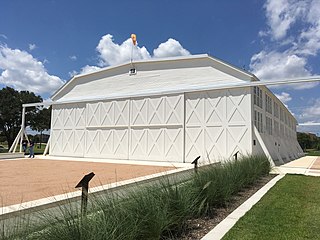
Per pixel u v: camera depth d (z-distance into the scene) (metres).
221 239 3.91
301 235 4.07
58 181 8.47
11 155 20.66
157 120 17.73
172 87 18.03
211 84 16.73
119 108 19.48
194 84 17.30
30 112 42.88
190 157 16.33
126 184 5.72
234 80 16.06
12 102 40.84
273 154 19.16
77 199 4.51
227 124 15.48
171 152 16.98
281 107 25.48
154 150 17.61
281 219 4.85
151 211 3.76
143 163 15.92
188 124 16.67
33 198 5.86
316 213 5.25
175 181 5.92
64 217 3.13
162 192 4.45
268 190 7.63
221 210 5.54
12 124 41.88
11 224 3.36
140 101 18.59
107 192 4.43
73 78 22.42
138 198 3.96
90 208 3.66
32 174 10.37
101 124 20.19
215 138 15.74
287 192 7.33
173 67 18.20
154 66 18.91
